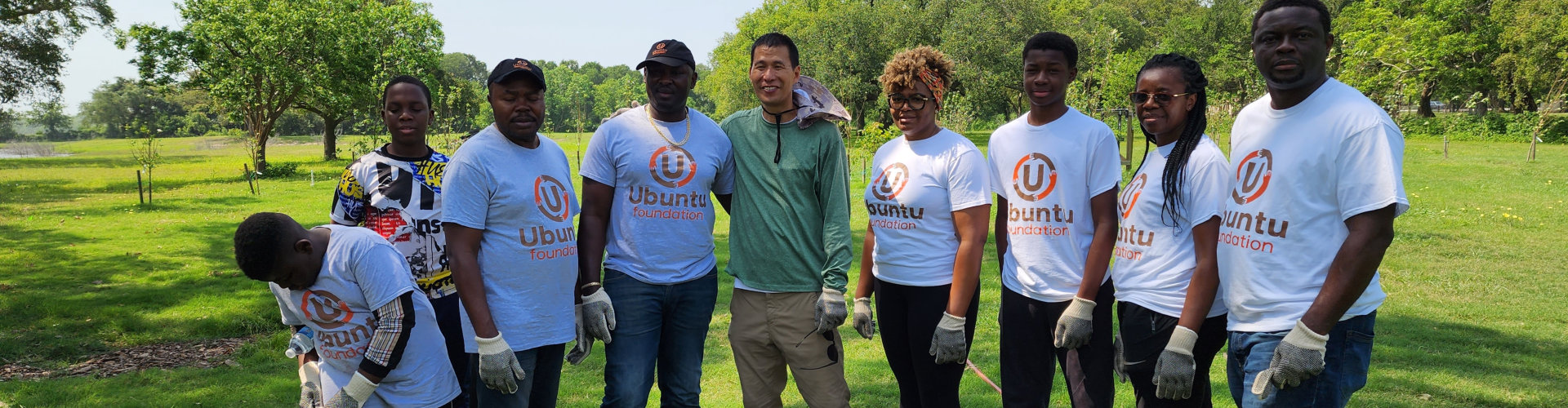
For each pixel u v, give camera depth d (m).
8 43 25.62
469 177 2.93
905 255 3.42
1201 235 2.83
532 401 3.31
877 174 3.52
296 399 4.96
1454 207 12.84
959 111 20.97
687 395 3.54
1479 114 36.88
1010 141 3.40
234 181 23.88
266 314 7.39
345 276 2.80
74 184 23.50
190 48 24.44
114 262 10.34
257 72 25.19
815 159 3.42
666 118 3.37
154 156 24.23
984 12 34.00
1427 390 4.68
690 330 3.49
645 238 3.33
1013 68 33.22
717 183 3.58
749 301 3.59
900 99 3.34
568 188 3.22
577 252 3.26
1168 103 2.92
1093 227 3.26
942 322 3.29
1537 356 5.47
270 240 2.63
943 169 3.30
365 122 26.88
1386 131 2.35
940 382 3.49
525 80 2.96
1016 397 3.41
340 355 2.94
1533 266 8.52
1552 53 31.27
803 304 3.51
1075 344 3.12
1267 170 2.61
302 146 50.16
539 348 3.15
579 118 42.16
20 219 15.05
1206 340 3.01
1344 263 2.36
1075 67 3.24
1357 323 2.57
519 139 3.05
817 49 36.94
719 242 10.86
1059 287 3.25
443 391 3.12
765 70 3.30
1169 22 56.91
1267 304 2.59
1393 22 31.52
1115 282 3.18
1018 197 3.32
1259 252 2.61
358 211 3.65
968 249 3.23
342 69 26.78
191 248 11.47
